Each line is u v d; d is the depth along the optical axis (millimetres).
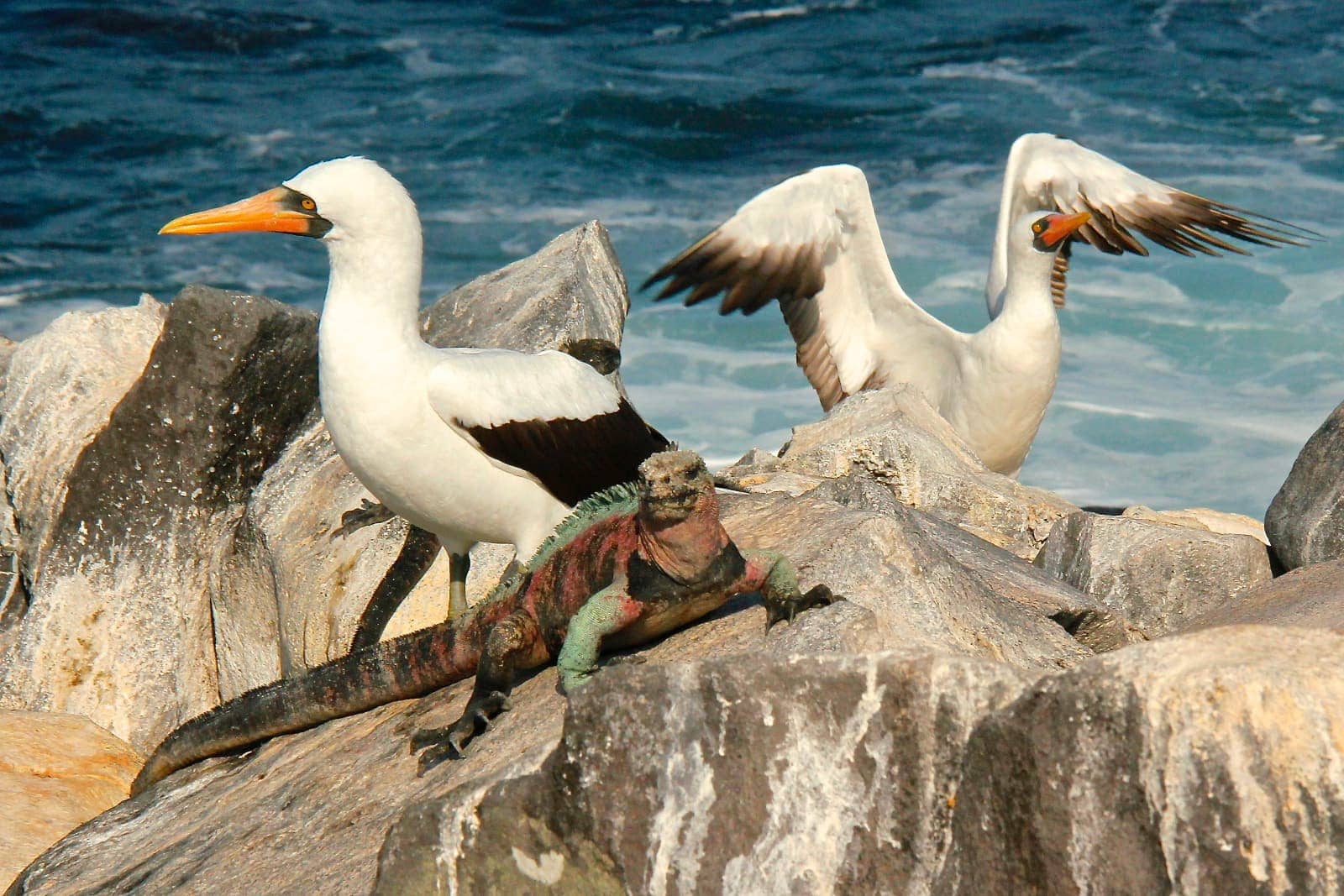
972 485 14844
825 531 9156
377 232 9844
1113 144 39188
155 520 14227
